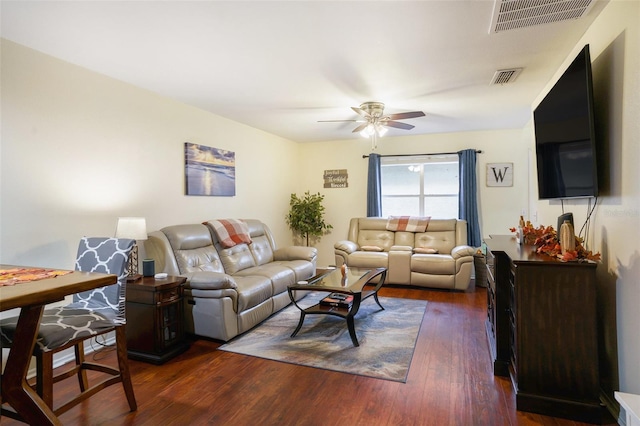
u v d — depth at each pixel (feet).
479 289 15.78
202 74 9.71
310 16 6.69
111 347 9.55
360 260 16.44
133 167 10.63
